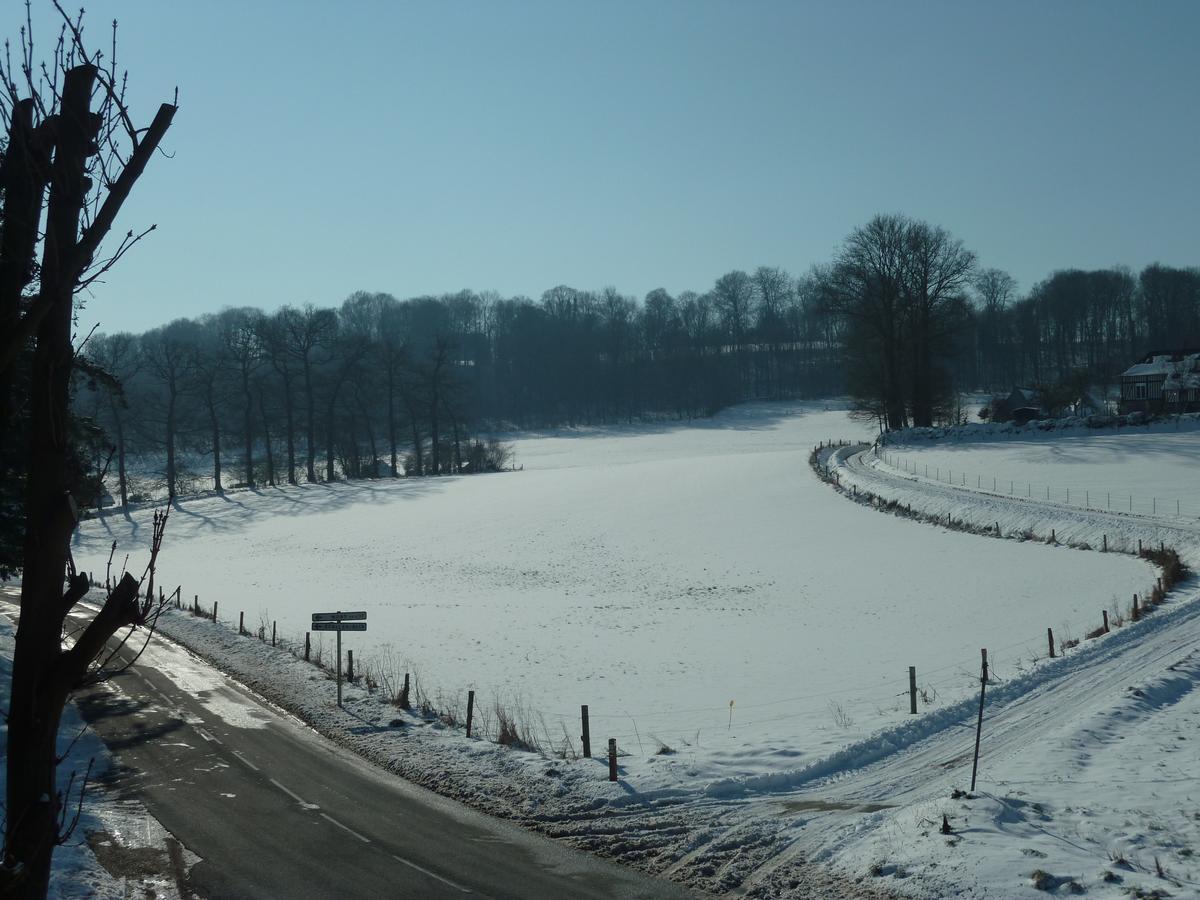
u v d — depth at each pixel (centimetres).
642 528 5766
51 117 504
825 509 5875
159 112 507
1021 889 1105
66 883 1232
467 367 17162
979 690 2162
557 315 18225
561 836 1427
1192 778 1496
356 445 9912
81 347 538
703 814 1481
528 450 12312
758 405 15175
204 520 7338
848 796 1544
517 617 3691
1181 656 2345
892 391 8425
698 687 2512
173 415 8988
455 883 1250
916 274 8275
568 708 2316
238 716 2223
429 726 2077
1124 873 1127
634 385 15788
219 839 1421
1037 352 15075
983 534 4784
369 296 19350
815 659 2791
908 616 3353
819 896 1170
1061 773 1552
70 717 2186
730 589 4088
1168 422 7431
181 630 3400
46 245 480
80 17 512
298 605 4116
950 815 1337
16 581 4678
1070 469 6219
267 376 10038
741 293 18725
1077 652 2458
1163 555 3747
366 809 1566
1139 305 15612
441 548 5628
